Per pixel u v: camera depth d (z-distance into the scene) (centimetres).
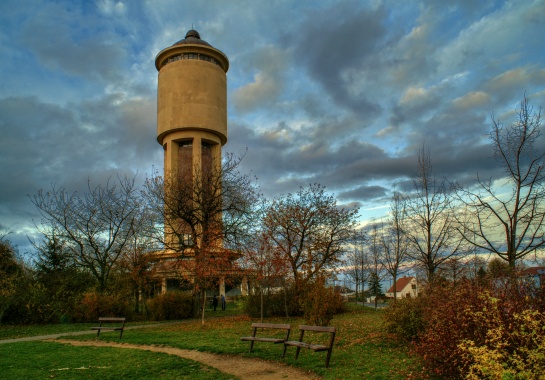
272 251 2372
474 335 690
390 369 887
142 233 3022
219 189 2889
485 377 617
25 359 1162
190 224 2755
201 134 5416
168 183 2898
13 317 2519
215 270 2233
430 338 780
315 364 974
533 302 655
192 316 2894
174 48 5603
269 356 1091
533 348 576
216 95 5556
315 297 1655
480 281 795
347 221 2947
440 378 789
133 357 1146
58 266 3194
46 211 3092
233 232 2739
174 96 5409
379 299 5653
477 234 1301
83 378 934
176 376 927
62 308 2581
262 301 2397
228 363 1049
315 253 2795
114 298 2677
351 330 1562
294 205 2855
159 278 3178
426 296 1144
